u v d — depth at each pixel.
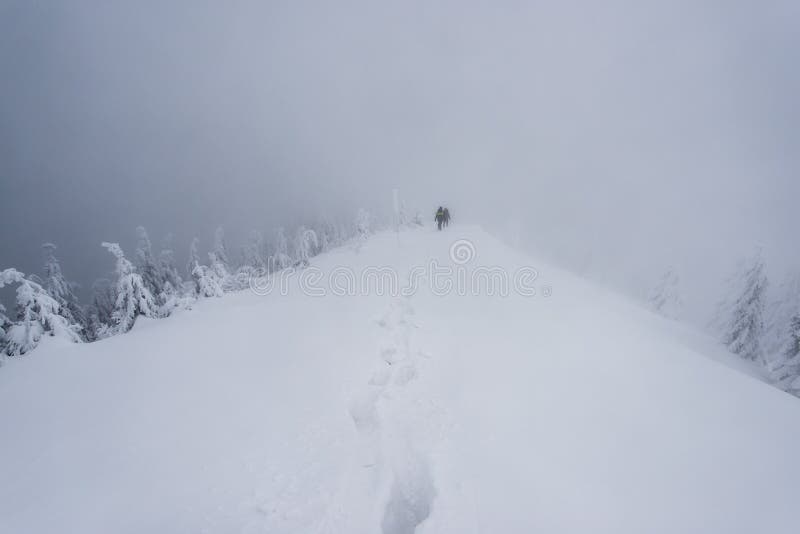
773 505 4.92
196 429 6.21
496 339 9.65
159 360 8.27
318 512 4.87
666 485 5.18
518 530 4.50
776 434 6.46
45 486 5.10
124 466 5.44
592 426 6.36
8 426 6.28
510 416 6.63
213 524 4.60
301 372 8.02
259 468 5.48
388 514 5.20
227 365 8.17
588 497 4.94
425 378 8.05
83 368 7.93
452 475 5.40
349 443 6.13
